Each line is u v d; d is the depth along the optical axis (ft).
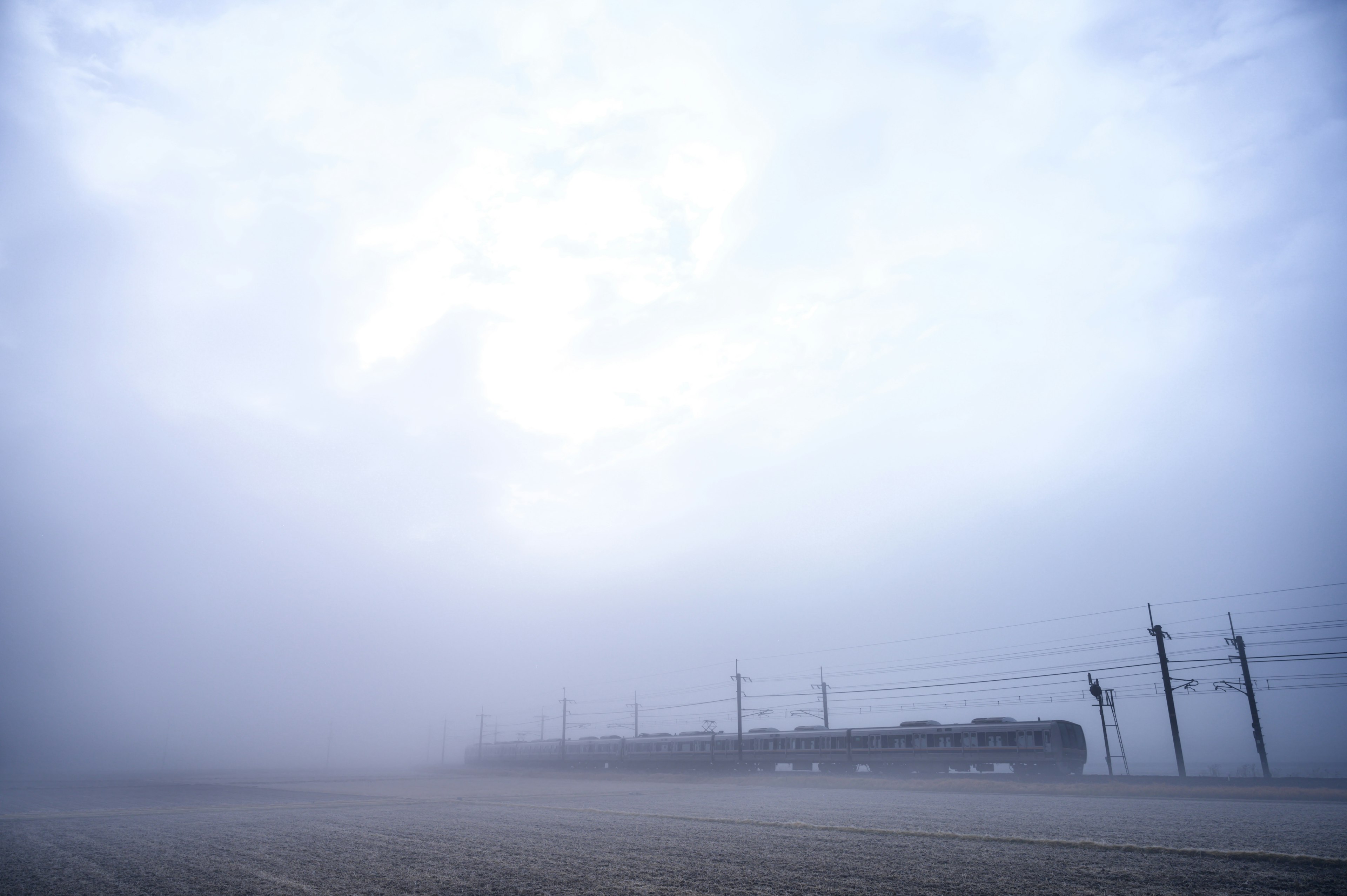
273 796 168.66
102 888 52.90
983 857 64.23
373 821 101.65
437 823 97.50
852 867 58.75
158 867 62.03
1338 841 73.97
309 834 86.12
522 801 144.36
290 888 51.62
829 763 243.81
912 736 226.58
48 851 74.18
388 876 56.03
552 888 50.72
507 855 66.54
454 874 56.65
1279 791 143.74
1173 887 50.49
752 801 138.72
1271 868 58.34
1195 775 209.15
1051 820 97.40
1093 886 50.70
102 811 125.59
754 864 60.39
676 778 253.03
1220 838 76.28
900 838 77.77
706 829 87.92
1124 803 129.59
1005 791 165.99
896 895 47.91
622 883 52.42
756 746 265.54
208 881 55.11
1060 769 195.31
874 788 187.11
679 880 53.47
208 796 168.86
